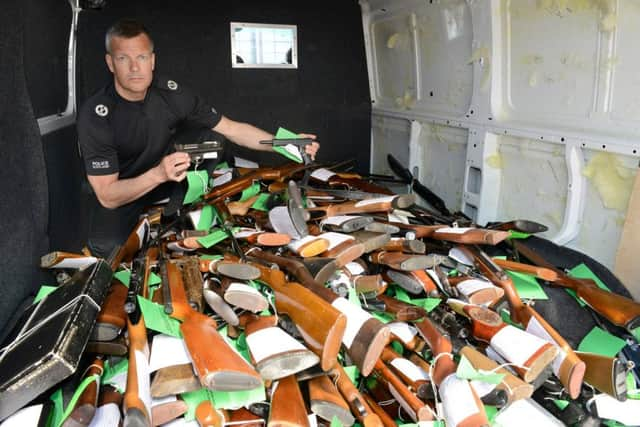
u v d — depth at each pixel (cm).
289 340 107
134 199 207
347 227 156
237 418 105
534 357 112
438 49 240
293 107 303
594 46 161
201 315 114
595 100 163
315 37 296
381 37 288
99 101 210
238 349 117
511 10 191
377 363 120
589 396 123
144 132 220
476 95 216
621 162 157
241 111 294
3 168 124
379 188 221
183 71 279
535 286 151
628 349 142
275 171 218
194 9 273
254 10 282
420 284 139
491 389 108
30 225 135
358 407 108
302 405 102
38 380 86
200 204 179
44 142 198
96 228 227
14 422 89
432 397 114
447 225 181
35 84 203
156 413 97
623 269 156
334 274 134
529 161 197
